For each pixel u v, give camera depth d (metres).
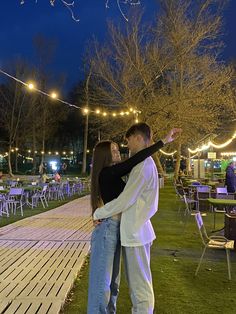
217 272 5.46
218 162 37.12
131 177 2.97
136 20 20.86
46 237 7.93
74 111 46.34
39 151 49.38
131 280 2.98
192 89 20.92
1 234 8.28
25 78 41.84
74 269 5.45
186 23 21.25
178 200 16.08
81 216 11.27
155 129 20.34
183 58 20.92
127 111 19.66
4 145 48.06
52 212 12.30
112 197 3.10
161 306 4.16
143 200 2.99
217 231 8.74
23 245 7.15
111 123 21.70
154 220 10.62
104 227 3.01
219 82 21.14
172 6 21.09
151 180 3.01
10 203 13.09
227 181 12.48
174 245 7.31
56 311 3.88
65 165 47.78
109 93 21.28
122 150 26.23
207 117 20.67
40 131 44.75
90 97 25.69
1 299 4.22
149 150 3.02
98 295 2.98
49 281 4.89
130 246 2.95
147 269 3.01
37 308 3.96
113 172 3.06
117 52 21.03
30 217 11.09
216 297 4.46
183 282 5.00
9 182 18.52
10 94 42.84
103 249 3.00
